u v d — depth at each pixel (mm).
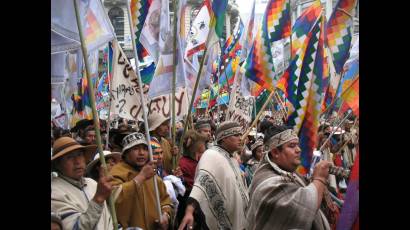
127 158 4836
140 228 4324
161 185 5078
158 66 6309
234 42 12609
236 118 9578
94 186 3963
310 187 3648
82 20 4188
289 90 6348
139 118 6148
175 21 6145
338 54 6738
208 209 4961
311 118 5469
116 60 6156
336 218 4434
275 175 3889
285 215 3609
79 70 9000
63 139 3777
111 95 6207
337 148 8352
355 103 5219
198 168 5117
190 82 9195
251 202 3922
